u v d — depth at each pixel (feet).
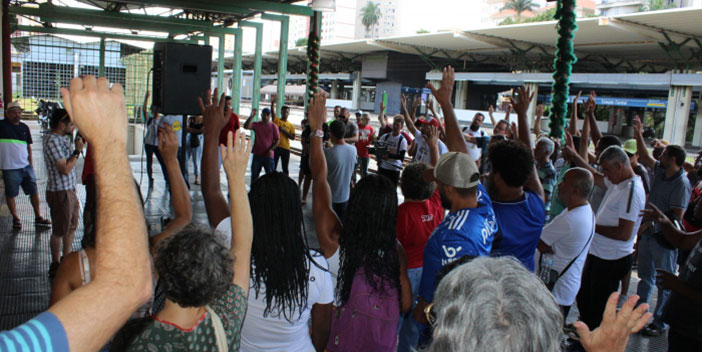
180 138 29.09
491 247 8.67
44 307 13.92
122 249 2.99
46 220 21.12
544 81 110.32
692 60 92.89
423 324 7.64
